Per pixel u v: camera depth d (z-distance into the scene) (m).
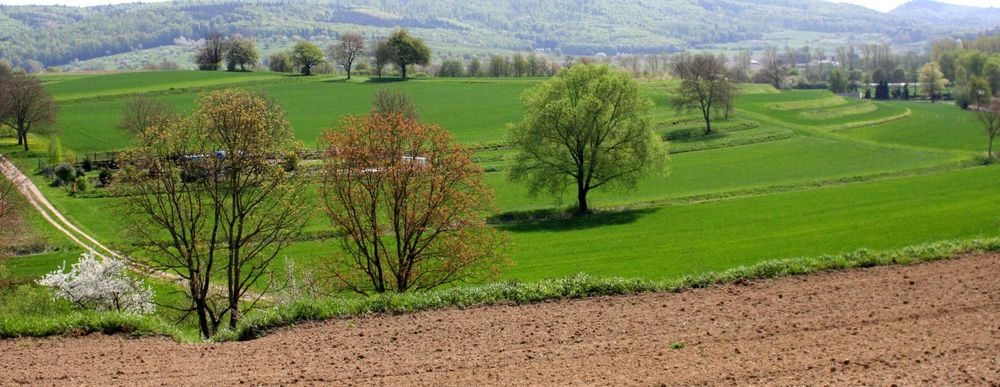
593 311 18.67
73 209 61.47
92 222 57.88
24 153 88.06
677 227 54.69
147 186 30.27
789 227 52.53
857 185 69.62
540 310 18.86
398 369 14.77
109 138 96.00
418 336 16.97
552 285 20.39
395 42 161.75
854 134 116.12
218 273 35.75
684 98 112.00
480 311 18.89
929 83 188.62
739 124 110.75
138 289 32.56
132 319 18.03
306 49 169.62
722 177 77.00
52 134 94.12
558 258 46.19
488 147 90.25
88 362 15.48
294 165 32.50
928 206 57.50
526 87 144.00
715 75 110.75
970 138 107.12
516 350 15.81
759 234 50.62
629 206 64.06
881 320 17.17
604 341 16.30
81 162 81.31
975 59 188.12
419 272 31.92
